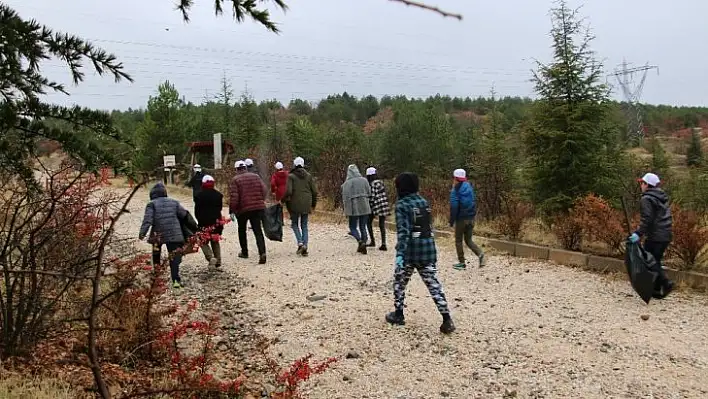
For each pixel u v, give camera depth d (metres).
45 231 4.32
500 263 9.41
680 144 52.69
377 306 6.98
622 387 4.71
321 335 6.01
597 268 8.81
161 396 4.02
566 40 11.84
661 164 18.12
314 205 10.40
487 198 13.45
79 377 4.21
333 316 6.61
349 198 10.29
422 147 24.64
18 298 4.37
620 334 5.94
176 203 7.93
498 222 11.57
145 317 4.95
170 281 8.12
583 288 7.77
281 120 35.25
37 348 4.55
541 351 5.50
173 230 7.77
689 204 15.01
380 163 23.95
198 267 9.41
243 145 27.41
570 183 11.70
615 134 11.73
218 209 9.09
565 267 9.05
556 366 5.15
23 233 4.13
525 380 4.87
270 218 9.96
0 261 4.00
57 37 2.49
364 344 5.72
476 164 14.09
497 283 8.12
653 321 6.34
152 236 7.56
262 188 9.73
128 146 2.89
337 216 15.09
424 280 6.06
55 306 4.70
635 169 14.09
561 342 5.73
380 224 10.68
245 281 8.41
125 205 2.65
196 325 4.79
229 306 7.16
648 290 6.87
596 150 11.67
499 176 13.46
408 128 25.39
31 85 2.61
